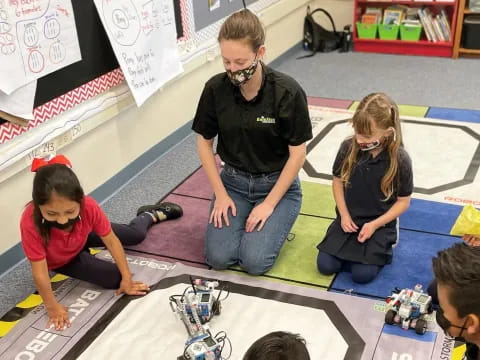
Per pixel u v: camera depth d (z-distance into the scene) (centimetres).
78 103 243
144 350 174
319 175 275
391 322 178
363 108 188
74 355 174
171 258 219
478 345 102
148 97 275
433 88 385
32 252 179
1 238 219
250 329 179
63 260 195
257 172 212
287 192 218
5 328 187
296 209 217
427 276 203
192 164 299
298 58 465
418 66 432
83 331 183
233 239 209
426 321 175
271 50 433
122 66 257
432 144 299
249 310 187
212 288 188
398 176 196
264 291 196
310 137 206
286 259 215
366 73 421
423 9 450
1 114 205
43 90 224
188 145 321
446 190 257
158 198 267
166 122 310
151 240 231
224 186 222
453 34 439
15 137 214
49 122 229
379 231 203
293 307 188
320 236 229
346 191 206
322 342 173
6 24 201
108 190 271
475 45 439
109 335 181
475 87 384
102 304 195
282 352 89
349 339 174
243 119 203
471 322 96
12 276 219
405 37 453
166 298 195
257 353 90
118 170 277
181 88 318
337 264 204
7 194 218
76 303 196
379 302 189
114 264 204
